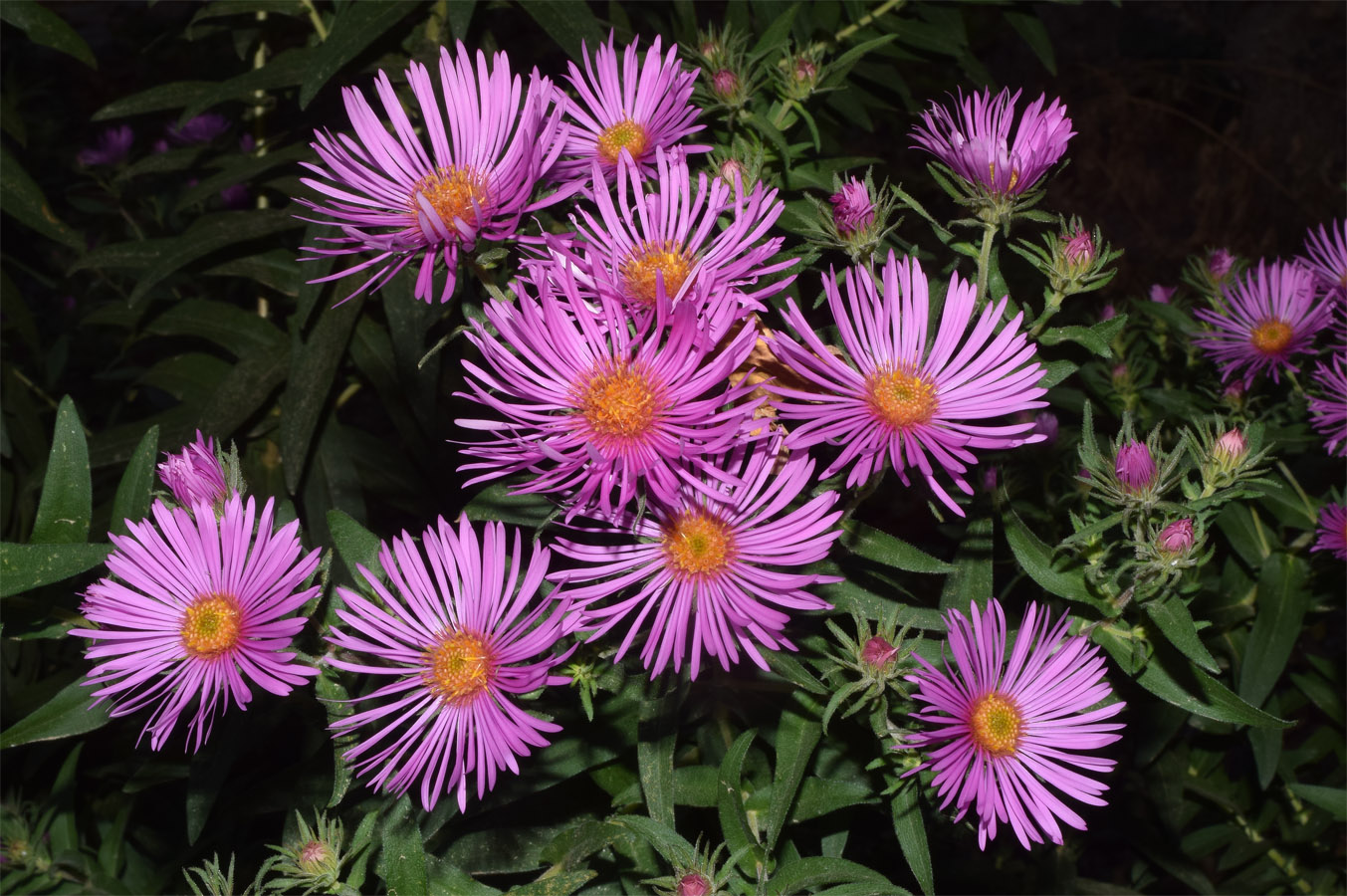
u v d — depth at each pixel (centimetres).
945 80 67
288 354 44
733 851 28
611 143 29
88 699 31
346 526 30
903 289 27
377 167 29
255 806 32
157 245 45
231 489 28
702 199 27
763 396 27
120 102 44
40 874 38
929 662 29
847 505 28
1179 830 42
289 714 34
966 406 26
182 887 40
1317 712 55
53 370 57
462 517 27
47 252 70
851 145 80
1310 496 40
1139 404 44
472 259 27
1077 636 29
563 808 32
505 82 28
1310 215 83
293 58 41
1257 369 38
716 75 33
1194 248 84
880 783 30
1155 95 87
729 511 26
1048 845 42
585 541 29
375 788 30
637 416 25
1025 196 28
